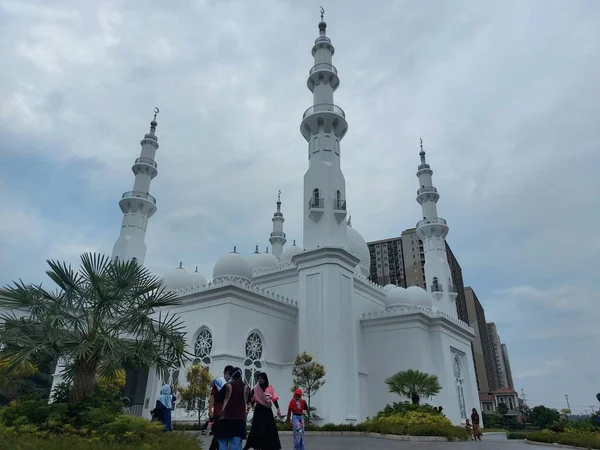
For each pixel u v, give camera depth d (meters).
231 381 10.88
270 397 12.05
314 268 37.94
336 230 40.41
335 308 35.97
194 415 29.88
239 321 34.19
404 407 30.47
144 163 52.28
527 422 72.44
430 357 41.91
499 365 165.62
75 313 16.27
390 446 19.86
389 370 41.12
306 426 29.44
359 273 48.53
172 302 17.50
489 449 19.92
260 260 54.09
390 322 42.41
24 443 11.42
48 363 15.82
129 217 50.41
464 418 45.19
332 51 48.47
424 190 59.19
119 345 15.45
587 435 28.42
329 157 43.09
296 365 30.56
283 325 38.50
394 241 125.81
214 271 41.59
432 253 56.69
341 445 20.06
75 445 11.98
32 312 15.82
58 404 14.81
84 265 16.25
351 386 34.94
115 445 12.22
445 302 53.66
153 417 17.19
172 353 16.94
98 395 16.05
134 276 16.70
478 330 121.94
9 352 14.49
